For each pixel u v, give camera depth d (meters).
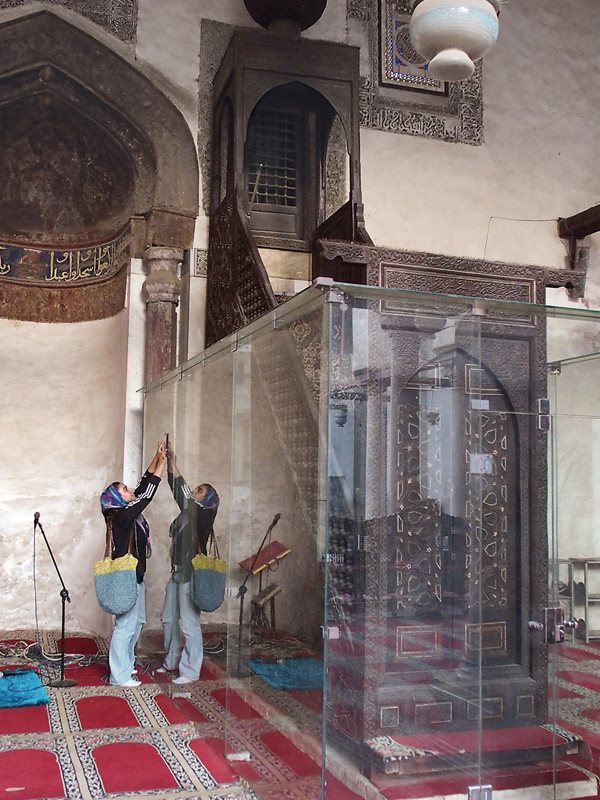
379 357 3.06
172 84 6.50
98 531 6.73
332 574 2.76
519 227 7.30
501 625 3.25
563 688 3.23
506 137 7.36
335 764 2.65
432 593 3.11
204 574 4.09
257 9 6.39
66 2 6.31
